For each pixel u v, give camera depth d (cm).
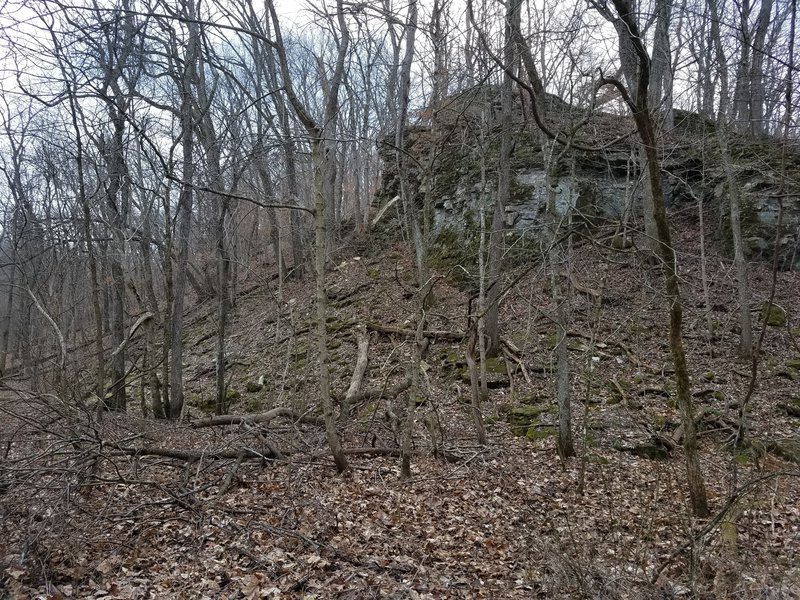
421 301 850
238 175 1108
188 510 673
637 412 1059
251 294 2003
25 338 1490
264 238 2167
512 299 1492
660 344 1294
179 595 503
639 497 745
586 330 1323
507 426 1061
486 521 688
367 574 552
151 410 1309
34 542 528
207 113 1216
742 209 1603
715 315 1371
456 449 923
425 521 682
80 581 520
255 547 596
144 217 1128
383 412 1139
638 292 1422
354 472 827
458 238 1852
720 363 1214
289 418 1092
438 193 1995
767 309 602
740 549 551
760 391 1094
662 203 640
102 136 1041
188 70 1159
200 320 1972
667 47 983
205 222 1418
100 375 952
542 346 1321
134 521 646
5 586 497
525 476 834
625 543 603
